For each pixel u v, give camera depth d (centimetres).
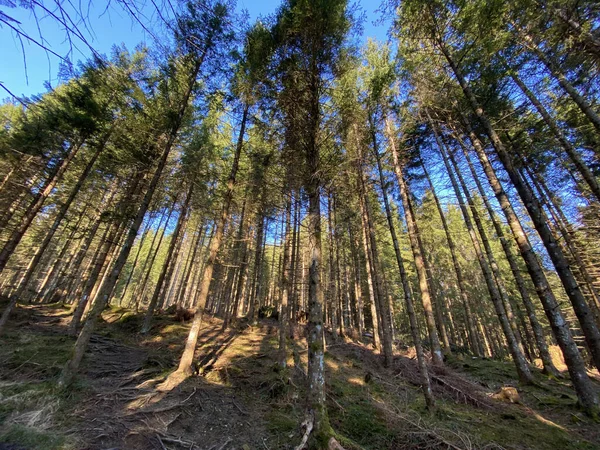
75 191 1262
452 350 1747
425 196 1595
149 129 955
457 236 2086
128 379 707
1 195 1506
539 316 2241
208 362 912
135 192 1246
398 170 944
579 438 507
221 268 1964
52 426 452
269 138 910
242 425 555
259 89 816
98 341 1012
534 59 743
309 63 720
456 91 927
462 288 1619
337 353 1218
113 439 448
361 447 454
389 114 1002
